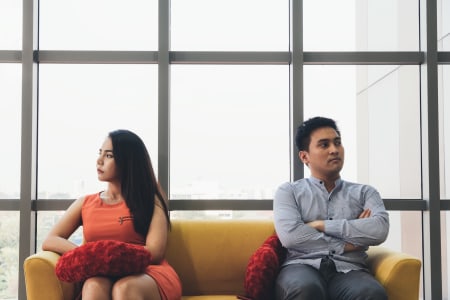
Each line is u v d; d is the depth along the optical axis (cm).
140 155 229
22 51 278
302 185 235
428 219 278
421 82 290
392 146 295
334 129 233
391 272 193
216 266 239
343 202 228
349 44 295
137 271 188
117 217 223
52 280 191
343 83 296
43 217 284
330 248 213
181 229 245
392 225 287
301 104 282
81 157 291
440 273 275
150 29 294
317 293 187
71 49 292
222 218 259
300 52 284
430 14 282
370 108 296
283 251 227
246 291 216
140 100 293
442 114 294
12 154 288
